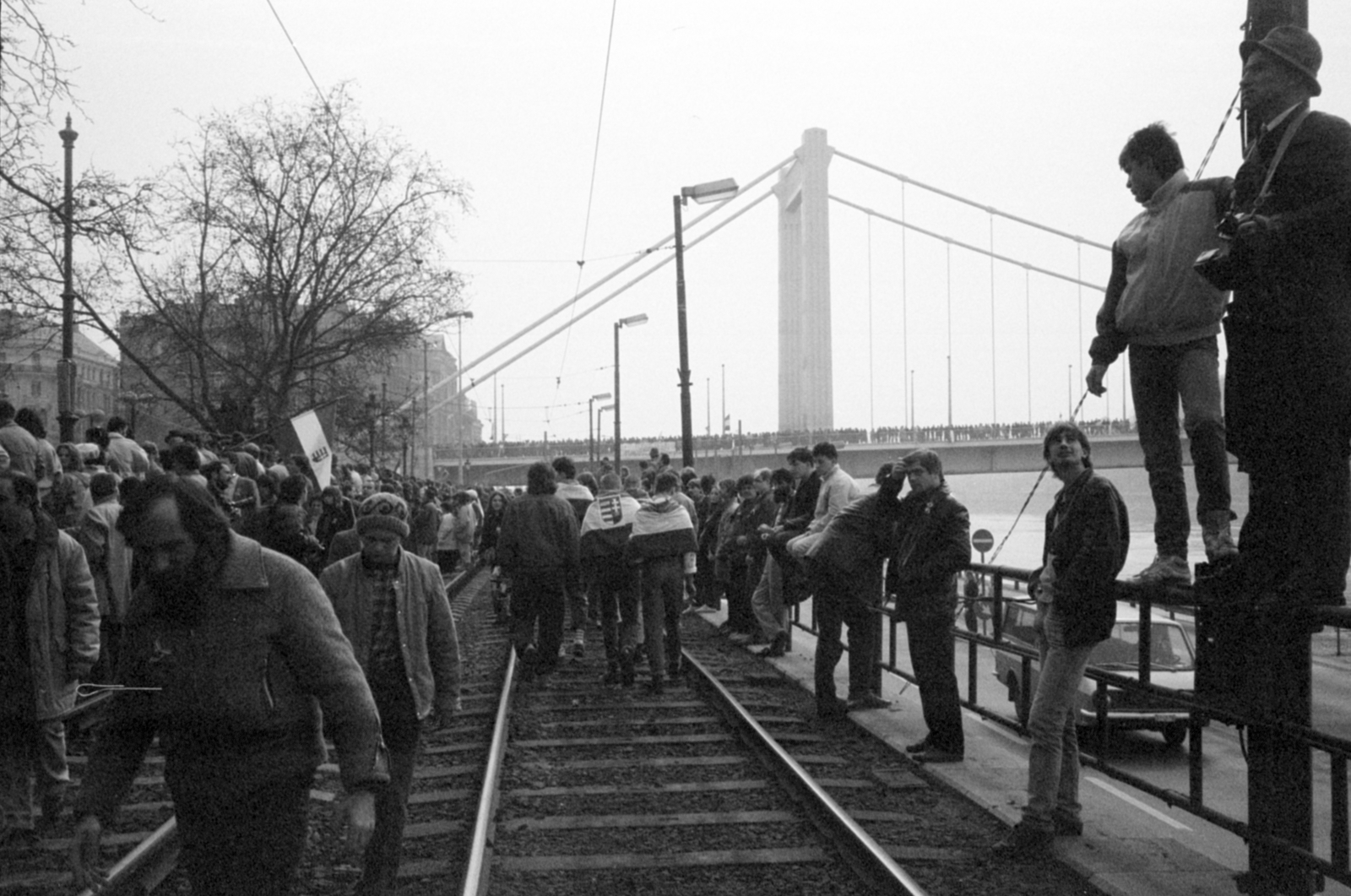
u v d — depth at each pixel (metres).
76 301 21.89
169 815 6.81
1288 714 4.79
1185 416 5.41
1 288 20.02
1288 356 4.57
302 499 7.54
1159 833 6.35
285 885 3.31
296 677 3.32
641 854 6.00
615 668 11.23
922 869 5.72
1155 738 10.00
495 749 7.54
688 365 23.20
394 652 5.05
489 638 15.99
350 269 31.55
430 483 31.38
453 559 28.27
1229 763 9.07
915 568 7.82
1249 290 4.62
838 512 9.71
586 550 11.07
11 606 5.92
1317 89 4.69
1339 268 4.55
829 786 7.24
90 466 10.93
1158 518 5.70
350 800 3.31
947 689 7.83
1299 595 4.74
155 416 32.34
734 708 9.21
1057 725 5.88
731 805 6.93
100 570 8.64
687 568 11.59
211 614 3.19
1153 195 5.52
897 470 8.45
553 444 87.81
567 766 7.91
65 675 6.26
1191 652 9.45
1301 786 4.81
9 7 11.52
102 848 6.11
